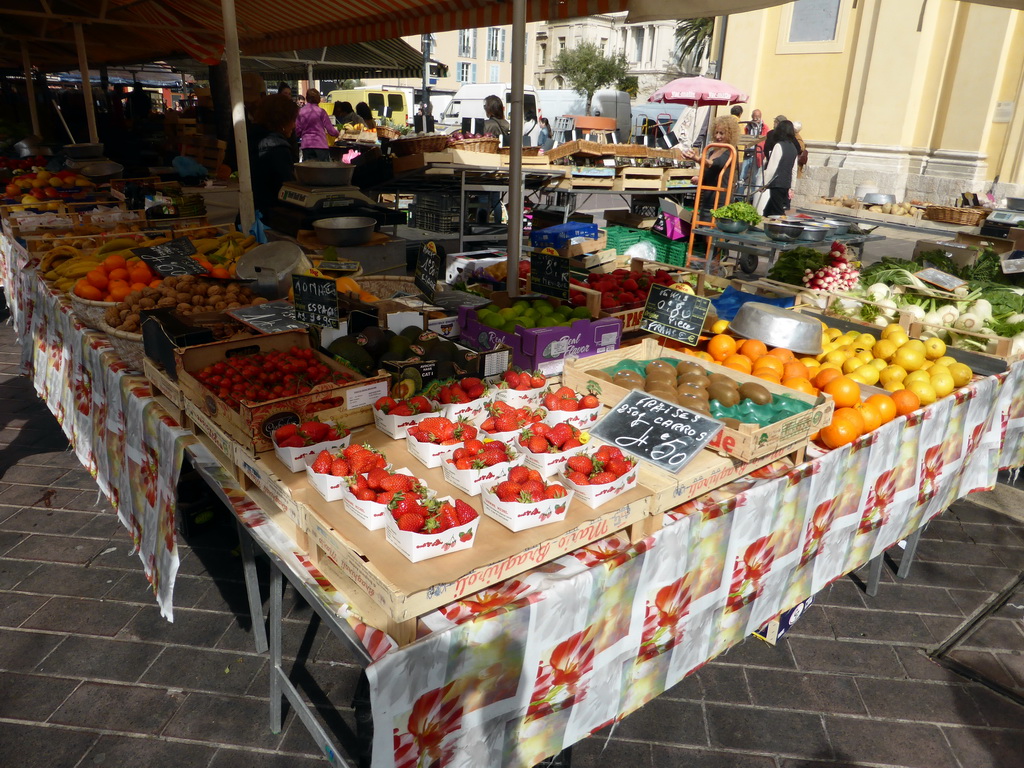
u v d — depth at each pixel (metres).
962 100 14.09
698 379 2.60
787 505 2.36
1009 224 6.35
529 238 7.51
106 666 2.77
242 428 2.10
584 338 2.92
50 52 11.77
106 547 3.51
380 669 1.42
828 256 5.59
